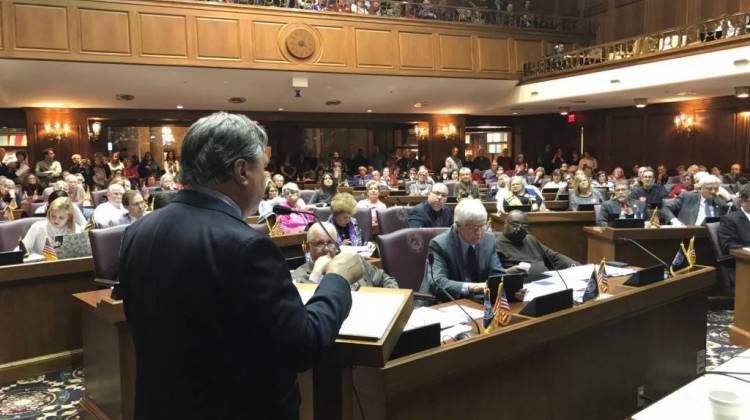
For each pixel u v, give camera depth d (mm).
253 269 1072
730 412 1260
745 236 4551
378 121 15594
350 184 12906
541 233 6375
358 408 1792
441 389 1888
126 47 9500
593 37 13562
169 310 1082
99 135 13438
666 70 9930
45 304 3758
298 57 10711
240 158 1163
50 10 9000
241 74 10625
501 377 2094
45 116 12328
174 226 1123
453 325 2229
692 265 3131
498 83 12852
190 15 9898
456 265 3287
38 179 10836
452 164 13195
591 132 16000
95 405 3045
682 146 13562
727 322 4691
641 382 2732
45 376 3717
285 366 1100
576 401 2412
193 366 1085
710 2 12672
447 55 12031
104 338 2887
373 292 1705
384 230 5270
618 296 2539
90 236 3689
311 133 16188
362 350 1364
